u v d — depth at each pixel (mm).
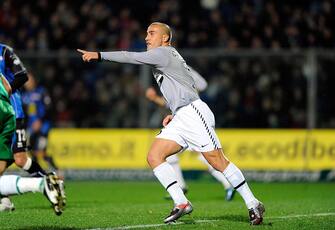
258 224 31375
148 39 32562
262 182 69250
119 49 78438
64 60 71875
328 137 69938
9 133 27047
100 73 71500
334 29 80188
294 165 69625
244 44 79062
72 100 71562
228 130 70375
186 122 31562
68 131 71125
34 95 61719
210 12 83375
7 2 83188
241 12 81125
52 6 84000
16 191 28125
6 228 30359
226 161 31922
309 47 78562
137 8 85938
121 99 71000
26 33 80750
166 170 31828
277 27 79062
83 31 80375
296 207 40969
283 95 70438
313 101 70062
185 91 31672
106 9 82875
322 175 69500
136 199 51219
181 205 31766
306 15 80000
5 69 35812
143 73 70562
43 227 30703
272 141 69938
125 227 30750
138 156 70312
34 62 71812
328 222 32750
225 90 70625
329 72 70062
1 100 26641
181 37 79812
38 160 69250
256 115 70375
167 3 83250
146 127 70500
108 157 70562
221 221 33062
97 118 71312
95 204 45094
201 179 69250
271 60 70500
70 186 63250
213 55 70500
